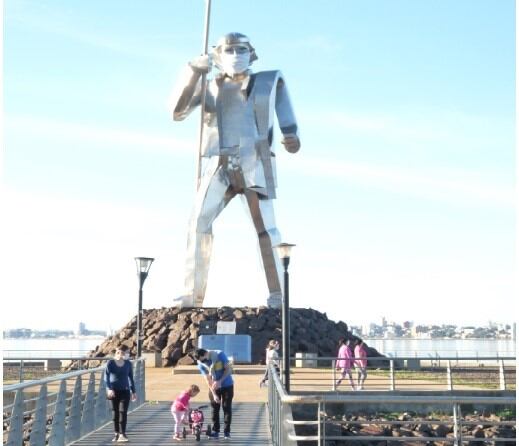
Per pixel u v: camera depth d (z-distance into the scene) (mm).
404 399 10570
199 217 40531
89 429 16422
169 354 38312
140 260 24625
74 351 57750
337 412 22469
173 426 17359
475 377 30609
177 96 38406
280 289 41281
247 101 40062
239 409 20734
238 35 40031
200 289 41344
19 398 11586
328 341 41000
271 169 40375
